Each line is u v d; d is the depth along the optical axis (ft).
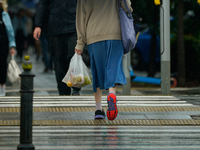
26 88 31.55
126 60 83.76
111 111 44.65
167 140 39.60
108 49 46.50
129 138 40.32
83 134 42.09
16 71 82.38
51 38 70.44
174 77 118.83
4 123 47.55
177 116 51.31
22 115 31.65
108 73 45.91
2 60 77.15
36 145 37.11
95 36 46.75
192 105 57.41
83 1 47.78
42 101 60.03
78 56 54.49
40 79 134.82
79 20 48.32
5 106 56.24
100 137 40.68
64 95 71.51
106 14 46.70
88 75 54.29
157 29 125.18
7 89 104.32
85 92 95.76
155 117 50.62
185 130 44.65
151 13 122.93
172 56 127.75
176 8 127.24
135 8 120.37
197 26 125.49
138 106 56.49
